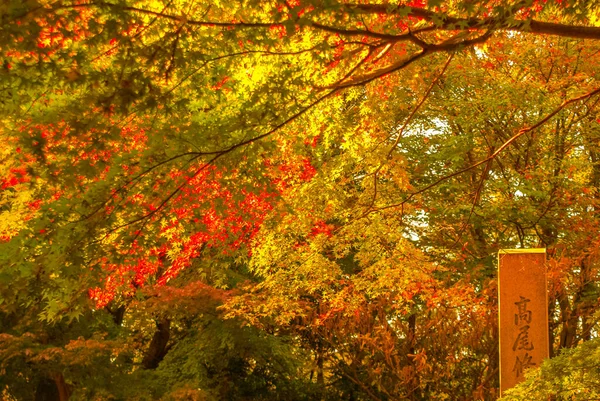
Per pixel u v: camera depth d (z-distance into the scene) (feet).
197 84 21.21
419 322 54.75
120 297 51.57
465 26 19.54
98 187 20.35
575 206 48.73
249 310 48.88
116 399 51.49
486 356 56.44
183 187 21.91
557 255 47.21
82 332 53.16
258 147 21.48
